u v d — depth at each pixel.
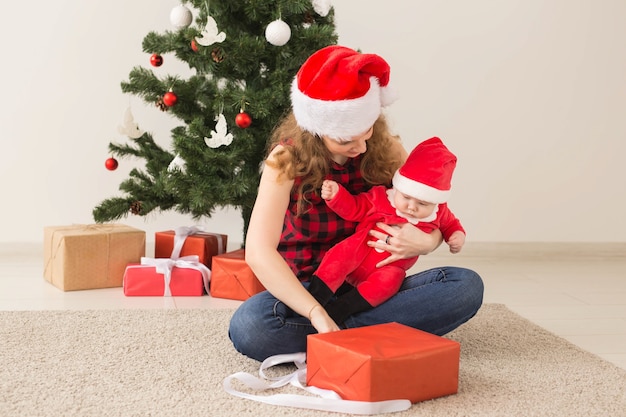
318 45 2.57
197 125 2.53
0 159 3.31
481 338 2.18
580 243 3.71
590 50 3.62
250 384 1.70
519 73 3.59
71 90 3.31
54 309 2.45
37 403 1.60
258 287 2.63
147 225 3.41
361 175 1.95
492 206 3.64
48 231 2.84
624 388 1.76
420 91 3.53
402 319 1.87
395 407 1.57
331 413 1.57
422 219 1.92
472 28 3.53
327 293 1.84
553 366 1.92
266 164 1.85
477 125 3.58
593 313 2.60
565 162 3.67
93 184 3.37
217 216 3.45
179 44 2.58
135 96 3.33
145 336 2.12
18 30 3.27
